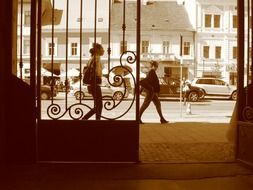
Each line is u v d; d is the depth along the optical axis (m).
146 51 54.78
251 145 6.91
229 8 55.34
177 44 55.09
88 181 6.10
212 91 33.59
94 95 7.83
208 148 8.68
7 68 6.96
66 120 7.14
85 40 41.91
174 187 5.83
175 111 20.83
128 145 7.20
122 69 7.55
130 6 52.66
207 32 55.16
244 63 7.41
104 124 7.16
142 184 5.96
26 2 8.59
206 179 6.24
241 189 5.75
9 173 6.51
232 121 8.38
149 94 13.36
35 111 7.08
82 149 7.16
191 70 55.09
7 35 6.89
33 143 7.09
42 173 6.52
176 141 9.62
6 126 7.01
